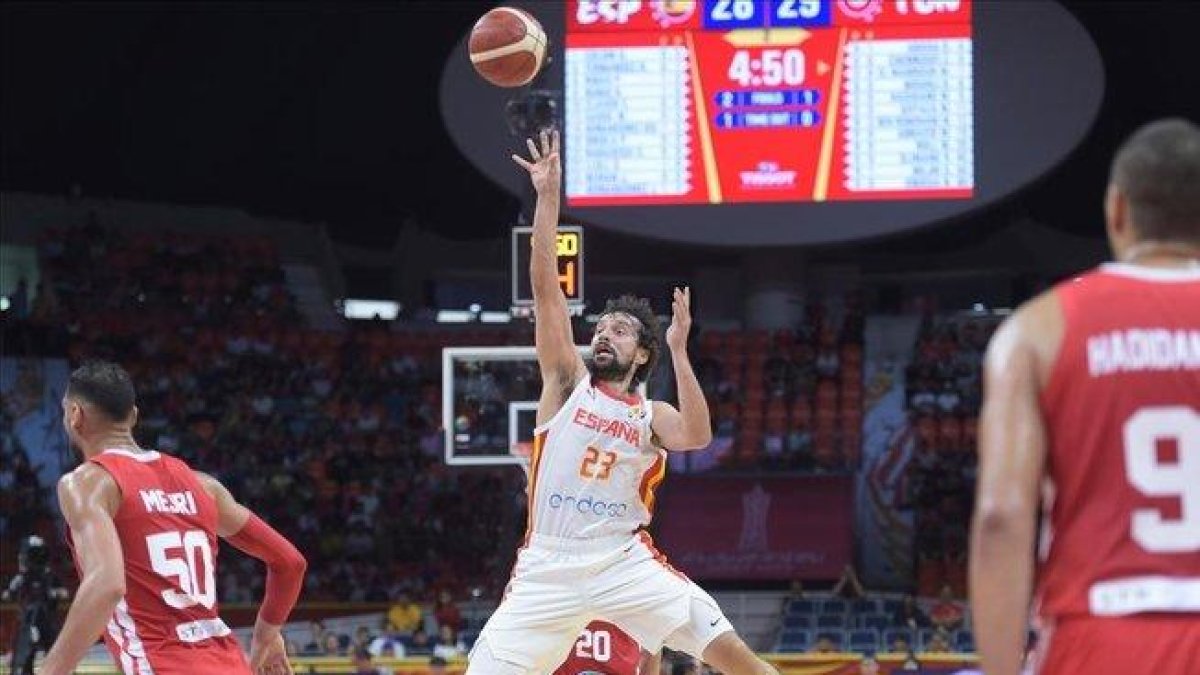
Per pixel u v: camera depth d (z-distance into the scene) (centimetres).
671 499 2183
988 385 304
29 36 2259
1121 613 292
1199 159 306
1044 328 305
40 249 2395
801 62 1738
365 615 2016
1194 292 304
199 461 2220
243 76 2378
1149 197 309
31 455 2181
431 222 2591
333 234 2638
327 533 2169
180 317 2394
